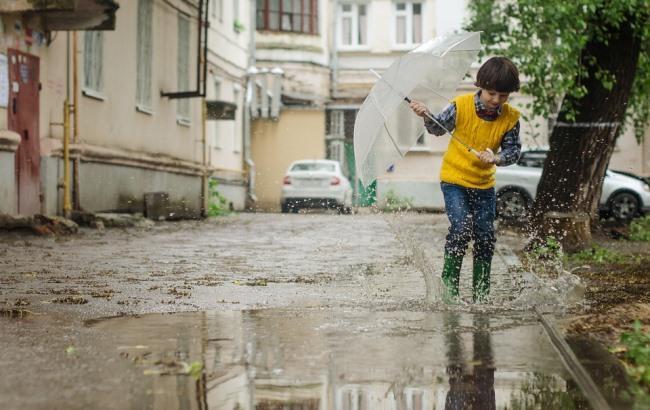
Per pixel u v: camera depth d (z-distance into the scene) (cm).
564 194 1367
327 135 4288
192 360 474
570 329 570
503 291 792
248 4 4041
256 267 1077
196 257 1225
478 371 448
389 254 1302
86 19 1773
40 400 385
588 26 1359
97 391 402
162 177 2517
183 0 2780
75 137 1888
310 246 1477
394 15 4347
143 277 939
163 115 2566
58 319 625
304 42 4159
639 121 1841
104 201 2069
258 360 474
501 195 2652
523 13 1393
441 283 737
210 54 3234
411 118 740
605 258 1186
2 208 1602
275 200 4138
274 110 4088
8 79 1656
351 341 532
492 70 698
